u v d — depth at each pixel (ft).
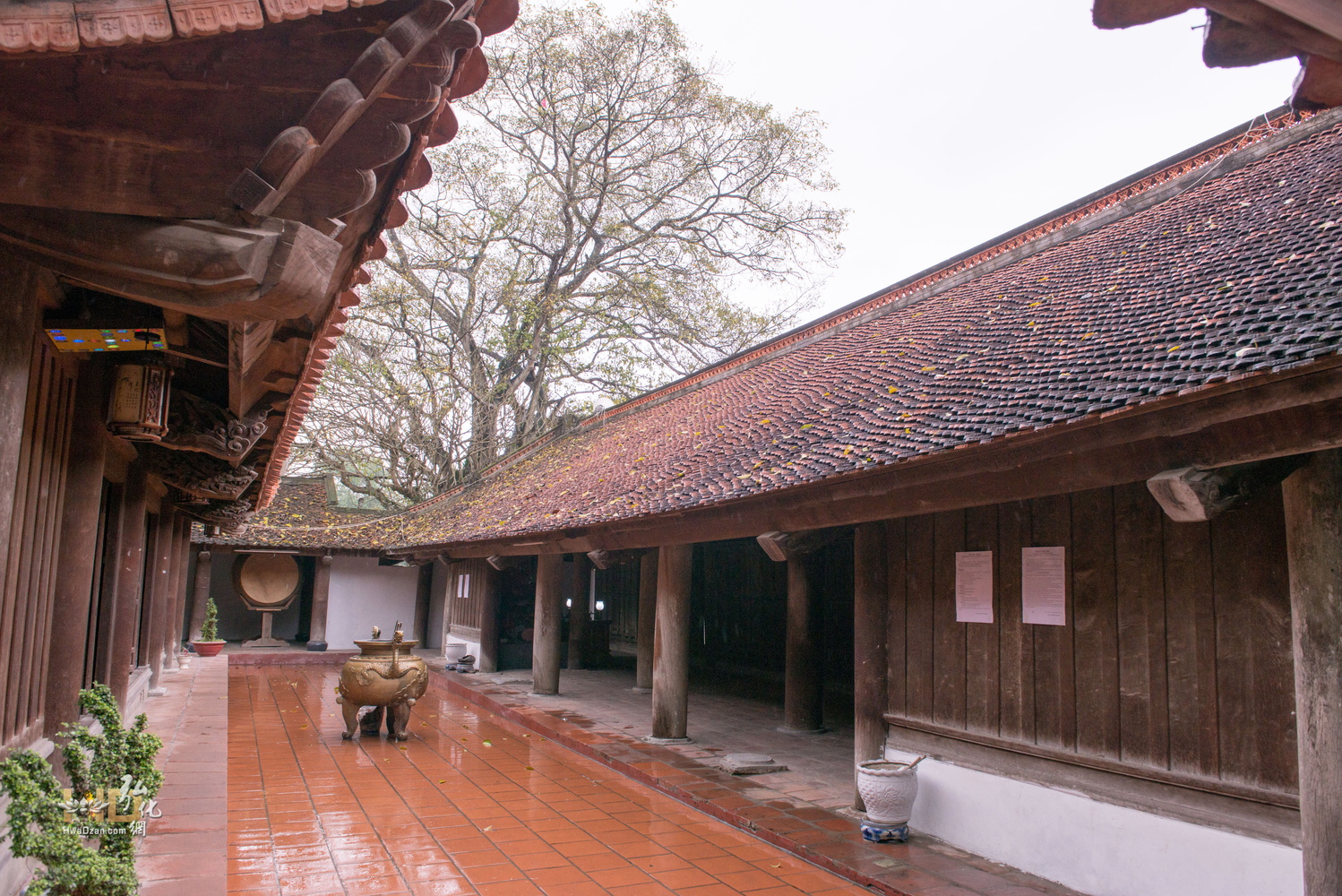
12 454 8.75
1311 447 11.35
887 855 18.83
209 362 12.84
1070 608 17.63
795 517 22.39
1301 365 10.80
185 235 7.47
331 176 7.91
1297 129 26.73
